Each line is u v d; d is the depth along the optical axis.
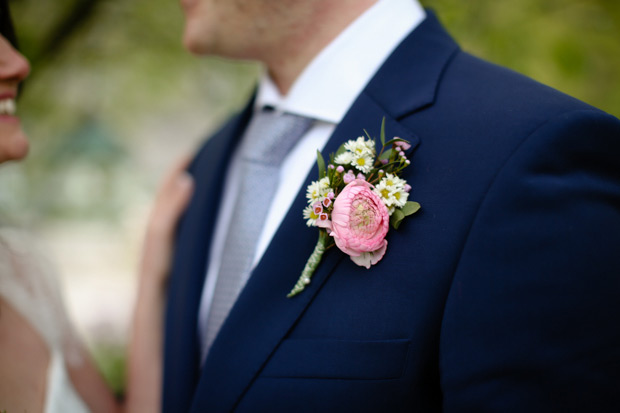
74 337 0.75
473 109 0.57
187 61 1.54
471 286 0.53
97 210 1.91
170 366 0.73
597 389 0.51
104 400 0.77
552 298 0.51
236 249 0.65
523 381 0.52
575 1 1.17
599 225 0.52
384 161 0.56
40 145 1.66
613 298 0.52
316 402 0.56
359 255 0.55
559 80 1.12
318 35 0.65
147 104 1.68
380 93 0.60
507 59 1.13
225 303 0.64
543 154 0.52
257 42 0.65
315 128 0.65
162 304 0.88
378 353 0.55
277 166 0.65
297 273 0.58
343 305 0.56
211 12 0.64
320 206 0.55
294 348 0.57
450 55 0.62
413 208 0.55
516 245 0.52
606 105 1.16
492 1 1.16
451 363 0.53
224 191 0.75
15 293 0.66
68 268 2.02
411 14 0.64
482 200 0.53
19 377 0.64
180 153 2.23
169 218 0.89
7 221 0.71
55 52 1.28
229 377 0.59
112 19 1.44
